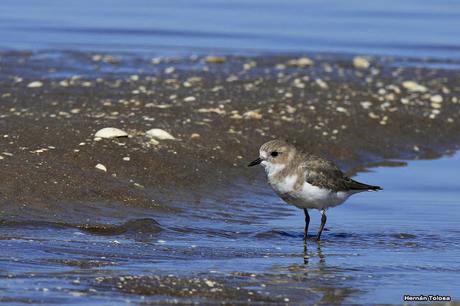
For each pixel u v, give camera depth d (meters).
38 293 9.94
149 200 14.30
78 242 12.11
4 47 27.38
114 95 20.64
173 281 10.58
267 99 20.81
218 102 20.14
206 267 11.31
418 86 23.47
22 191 13.73
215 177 15.76
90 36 30.27
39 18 33.75
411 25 34.59
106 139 16.14
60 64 24.86
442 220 14.22
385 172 17.59
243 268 11.39
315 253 12.35
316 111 20.19
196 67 25.09
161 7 37.34
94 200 13.93
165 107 19.30
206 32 31.70
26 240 12.03
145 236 12.76
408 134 19.97
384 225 13.93
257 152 17.28
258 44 29.67
